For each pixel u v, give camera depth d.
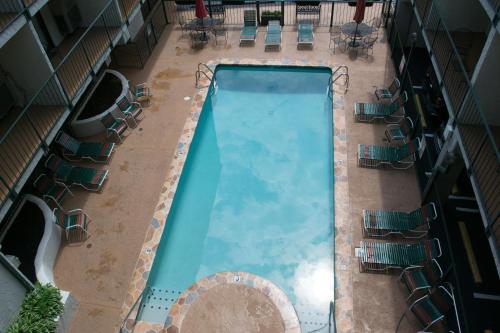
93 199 12.53
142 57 17.97
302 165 13.98
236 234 12.10
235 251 11.68
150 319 9.98
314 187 13.28
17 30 10.02
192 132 14.61
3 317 8.44
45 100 11.94
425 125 14.52
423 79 15.87
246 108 16.23
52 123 11.40
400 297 9.91
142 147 14.13
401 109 14.77
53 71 11.33
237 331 9.13
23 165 10.09
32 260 10.62
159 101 15.98
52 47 14.39
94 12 15.23
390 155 12.87
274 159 14.24
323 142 14.73
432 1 12.62
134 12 16.67
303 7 19.36
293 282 10.93
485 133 9.07
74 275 10.70
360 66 17.16
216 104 16.47
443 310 8.96
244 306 9.58
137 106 15.55
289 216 12.51
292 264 11.32
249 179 13.65
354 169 12.95
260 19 19.92
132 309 9.95
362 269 10.45
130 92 15.71
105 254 11.12
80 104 14.92
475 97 8.87
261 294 9.79
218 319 9.38
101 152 13.52
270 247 11.74
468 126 10.09
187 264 11.38
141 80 17.08
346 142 13.88
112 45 14.85
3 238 10.96
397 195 12.17
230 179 13.66
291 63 17.50
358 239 11.14
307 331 9.80
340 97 15.70
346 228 11.38
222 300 9.72
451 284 9.70
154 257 11.02
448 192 11.48
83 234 11.59
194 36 19.58
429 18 13.33
